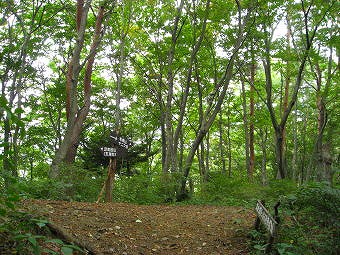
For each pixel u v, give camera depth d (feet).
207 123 48.39
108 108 80.79
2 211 11.62
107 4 49.37
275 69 54.44
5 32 63.67
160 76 71.97
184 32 64.08
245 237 22.27
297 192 19.90
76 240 16.28
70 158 47.60
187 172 48.08
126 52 70.64
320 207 18.86
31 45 61.16
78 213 22.56
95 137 62.69
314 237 18.99
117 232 20.86
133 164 63.62
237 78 69.77
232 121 95.91
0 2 48.73
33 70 67.62
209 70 67.72
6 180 17.42
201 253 20.04
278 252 17.65
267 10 50.55
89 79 51.85
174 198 43.60
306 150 90.12
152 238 21.48
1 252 12.31
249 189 28.14
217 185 46.21
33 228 14.93
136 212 27.12
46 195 29.50
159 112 83.66
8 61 58.29
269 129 100.53
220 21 53.83
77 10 49.34
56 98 78.74
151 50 69.31
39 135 78.69
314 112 88.02
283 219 20.53
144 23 63.10
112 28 63.21
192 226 25.23
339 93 53.72
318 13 49.55
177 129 55.83
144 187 42.91
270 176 110.63
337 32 50.62
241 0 52.31
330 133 60.90
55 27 62.13
